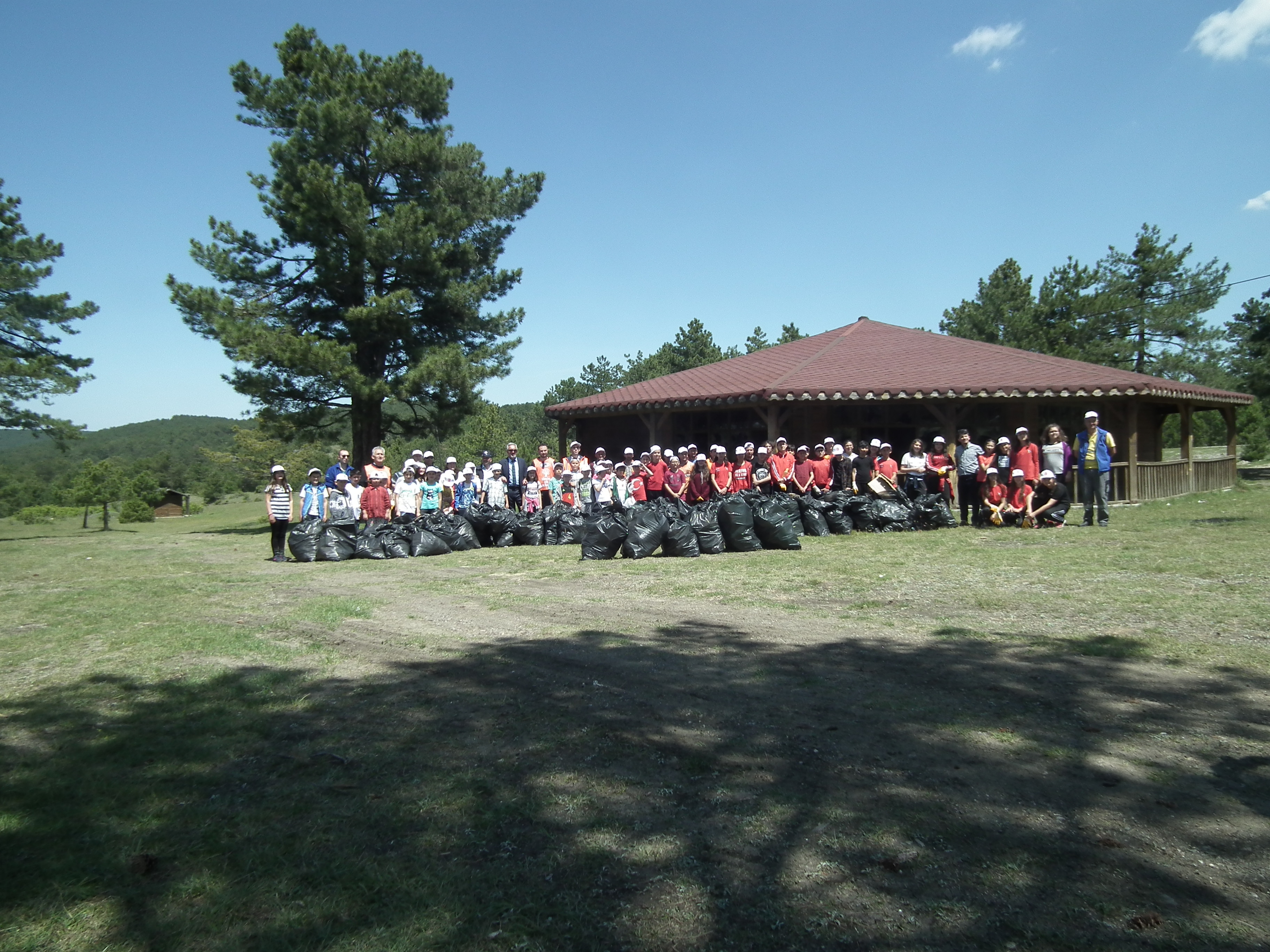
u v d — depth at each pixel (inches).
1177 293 1647.4
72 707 201.0
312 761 162.9
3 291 951.0
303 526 536.4
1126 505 717.9
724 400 746.2
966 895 111.6
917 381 753.0
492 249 1002.7
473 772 155.5
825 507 530.3
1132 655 222.4
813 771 152.6
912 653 231.5
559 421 957.8
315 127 858.1
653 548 454.0
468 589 366.6
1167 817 132.7
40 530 1363.2
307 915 109.4
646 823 134.0
